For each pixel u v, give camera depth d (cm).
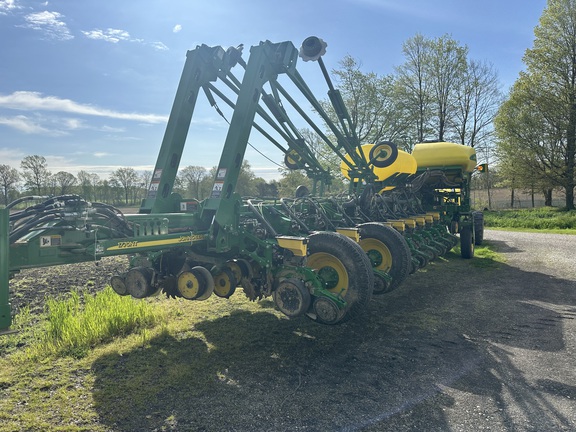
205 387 358
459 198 1119
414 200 977
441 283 776
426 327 521
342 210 656
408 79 2956
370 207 738
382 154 750
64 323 472
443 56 2919
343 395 345
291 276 461
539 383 364
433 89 2992
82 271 882
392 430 293
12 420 305
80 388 355
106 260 1031
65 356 421
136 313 518
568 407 322
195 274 440
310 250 495
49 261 326
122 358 418
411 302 640
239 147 475
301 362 413
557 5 2970
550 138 2950
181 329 502
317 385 364
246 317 554
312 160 726
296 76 545
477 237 1307
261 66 490
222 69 524
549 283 769
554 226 1964
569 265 946
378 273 569
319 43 534
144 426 300
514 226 2112
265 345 457
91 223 354
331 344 462
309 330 507
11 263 305
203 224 477
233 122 478
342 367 402
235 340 471
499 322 540
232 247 505
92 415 313
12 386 359
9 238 302
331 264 494
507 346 455
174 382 366
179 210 513
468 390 353
